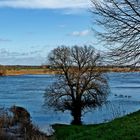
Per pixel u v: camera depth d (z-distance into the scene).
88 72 54.00
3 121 24.45
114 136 15.31
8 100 74.19
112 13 12.48
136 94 84.75
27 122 25.77
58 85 55.09
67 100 55.19
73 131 29.25
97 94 54.31
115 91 93.19
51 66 55.06
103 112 55.84
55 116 56.12
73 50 54.38
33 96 83.50
